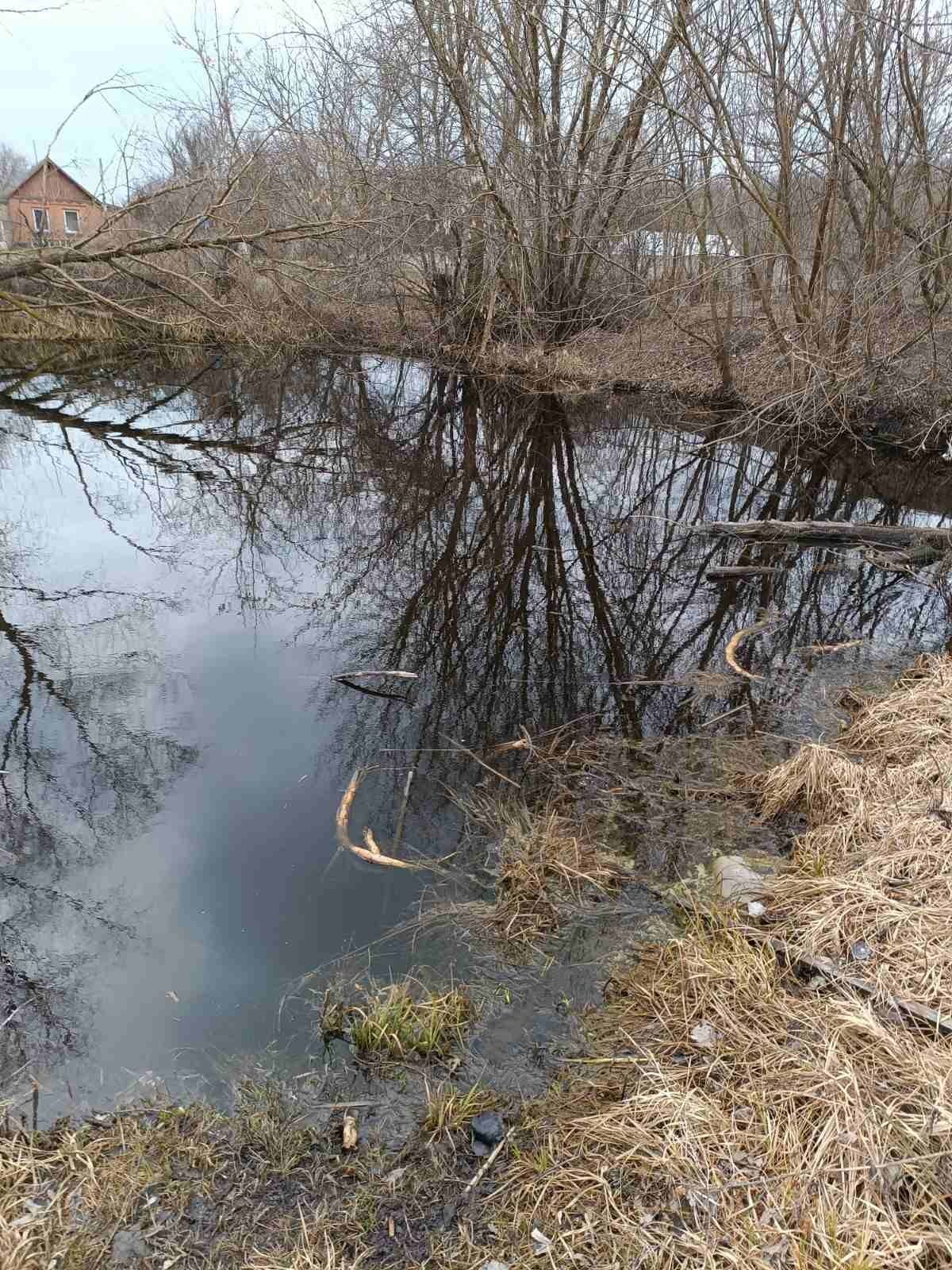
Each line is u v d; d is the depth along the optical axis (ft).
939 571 25.89
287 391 53.42
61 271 32.58
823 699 17.66
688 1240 6.84
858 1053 8.39
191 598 24.00
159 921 11.62
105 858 13.01
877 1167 7.19
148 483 35.29
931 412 34.55
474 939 11.05
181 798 14.67
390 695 18.71
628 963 10.55
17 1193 7.45
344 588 25.13
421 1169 7.88
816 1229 6.76
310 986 10.37
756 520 31.22
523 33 45.32
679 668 19.86
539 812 13.93
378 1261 7.03
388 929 11.32
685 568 26.63
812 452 38.75
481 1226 7.29
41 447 39.78
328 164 53.21
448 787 14.85
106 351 59.47
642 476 37.01
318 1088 8.84
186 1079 9.00
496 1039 9.45
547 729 17.11
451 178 50.70
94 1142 8.08
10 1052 9.39
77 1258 6.97
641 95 37.50
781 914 10.73
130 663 19.86
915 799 12.51
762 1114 7.84
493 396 51.65
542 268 53.98
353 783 14.53
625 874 12.21
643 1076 8.58
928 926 9.88
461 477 36.99
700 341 44.16
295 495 34.27
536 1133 8.18
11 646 20.51
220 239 35.12
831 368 35.83
